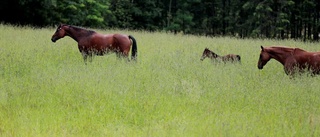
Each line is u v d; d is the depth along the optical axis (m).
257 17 41.06
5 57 14.41
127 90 10.41
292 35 45.25
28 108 9.01
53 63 14.40
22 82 11.12
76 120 8.34
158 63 14.24
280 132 7.56
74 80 11.20
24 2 36.56
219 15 52.34
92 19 42.78
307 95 10.17
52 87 10.65
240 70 13.38
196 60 15.16
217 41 23.92
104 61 14.14
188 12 54.78
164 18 56.16
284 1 39.62
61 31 14.69
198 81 11.62
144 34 26.88
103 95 9.98
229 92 10.34
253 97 9.96
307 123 8.06
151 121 8.34
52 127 7.87
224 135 7.37
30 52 15.92
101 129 7.86
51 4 36.84
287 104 9.48
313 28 44.00
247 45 22.06
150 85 10.91
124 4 51.47
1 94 9.88
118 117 8.65
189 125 8.00
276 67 14.80
